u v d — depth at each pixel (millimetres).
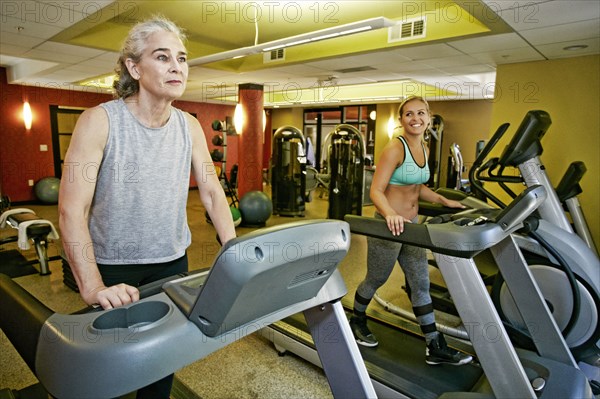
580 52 3742
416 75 5734
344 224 818
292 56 4906
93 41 4305
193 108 10578
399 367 2002
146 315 833
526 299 1905
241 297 704
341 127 6070
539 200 1463
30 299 833
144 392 1141
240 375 2133
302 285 841
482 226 1479
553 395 1592
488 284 2719
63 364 681
